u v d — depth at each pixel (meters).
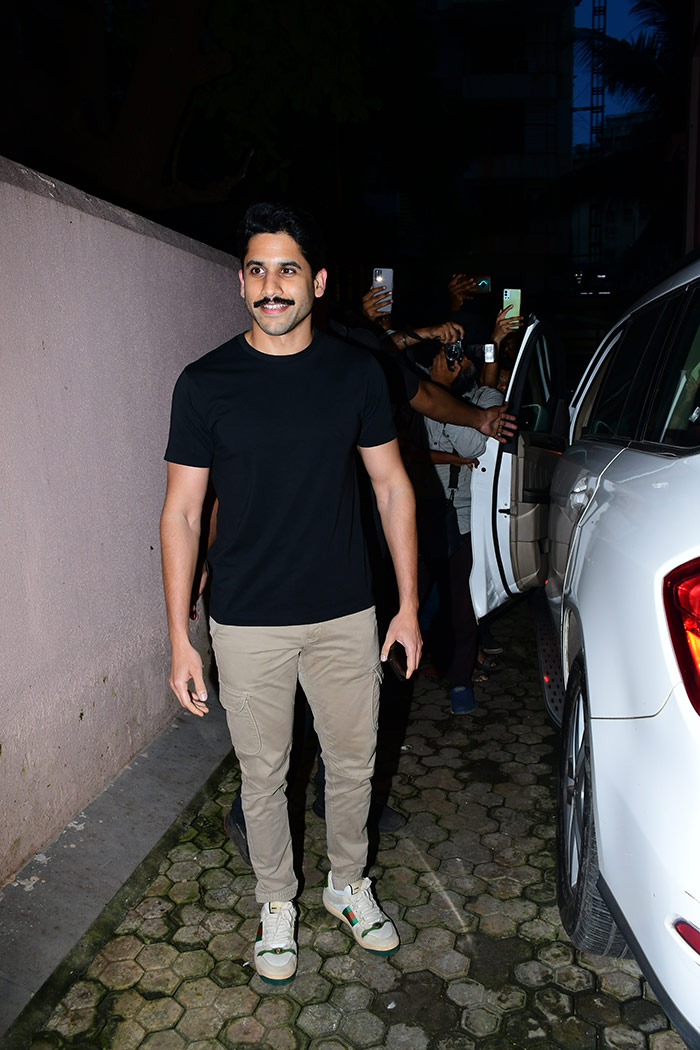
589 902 2.04
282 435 1.96
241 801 2.44
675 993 1.52
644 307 2.78
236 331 3.90
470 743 3.54
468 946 2.35
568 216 27.42
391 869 2.70
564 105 27.33
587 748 2.03
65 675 2.58
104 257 2.73
